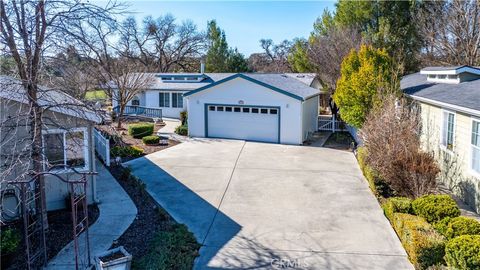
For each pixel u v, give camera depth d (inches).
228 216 382.6
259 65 2116.1
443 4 1064.8
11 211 340.5
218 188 474.6
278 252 304.8
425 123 566.3
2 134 316.8
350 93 663.8
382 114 481.1
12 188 335.0
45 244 283.3
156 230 340.2
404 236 304.7
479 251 229.1
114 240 318.3
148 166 582.9
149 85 1047.0
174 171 554.9
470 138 401.7
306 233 340.2
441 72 581.9
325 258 293.9
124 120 1015.0
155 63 1756.9
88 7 286.8
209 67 1646.2
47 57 287.7
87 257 286.4
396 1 1064.8
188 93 837.2
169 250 282.5
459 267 237.3
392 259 290.4
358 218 373.4
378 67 650.2
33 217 340.2
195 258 294.4
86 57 317.4
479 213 380.2
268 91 778.2
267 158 642.2
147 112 1162.6
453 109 444.1
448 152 468.8
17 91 289.0
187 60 1863.9
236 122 818.2
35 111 275.3
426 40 1079.0
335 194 449.4
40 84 306.0
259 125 800.3
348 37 1051.3
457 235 278.1
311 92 882.1
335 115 971.9
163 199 434.0
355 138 791.7
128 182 486.9
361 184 490.0
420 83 687.7
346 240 324.5
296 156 660.1
